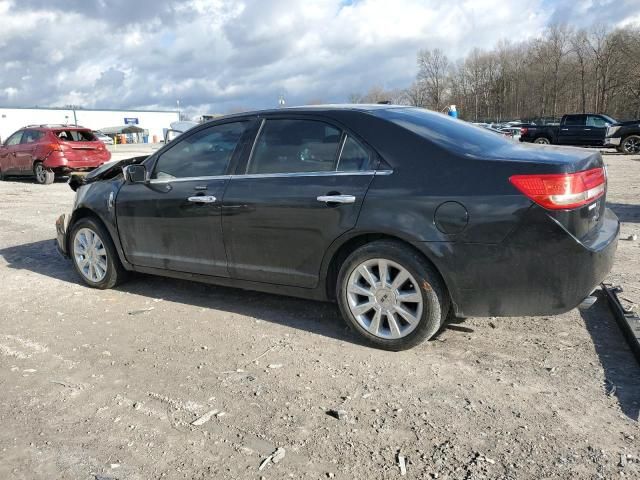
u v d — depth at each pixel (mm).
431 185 3396
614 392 3070
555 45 86375
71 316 4613
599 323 4035
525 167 3176
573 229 3121
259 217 4016
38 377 3494
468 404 3008
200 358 3713
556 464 2477
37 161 15117
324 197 3701
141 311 4684
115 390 3299
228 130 4391
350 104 4191
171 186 4566
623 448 2574
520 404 2990
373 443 2688
